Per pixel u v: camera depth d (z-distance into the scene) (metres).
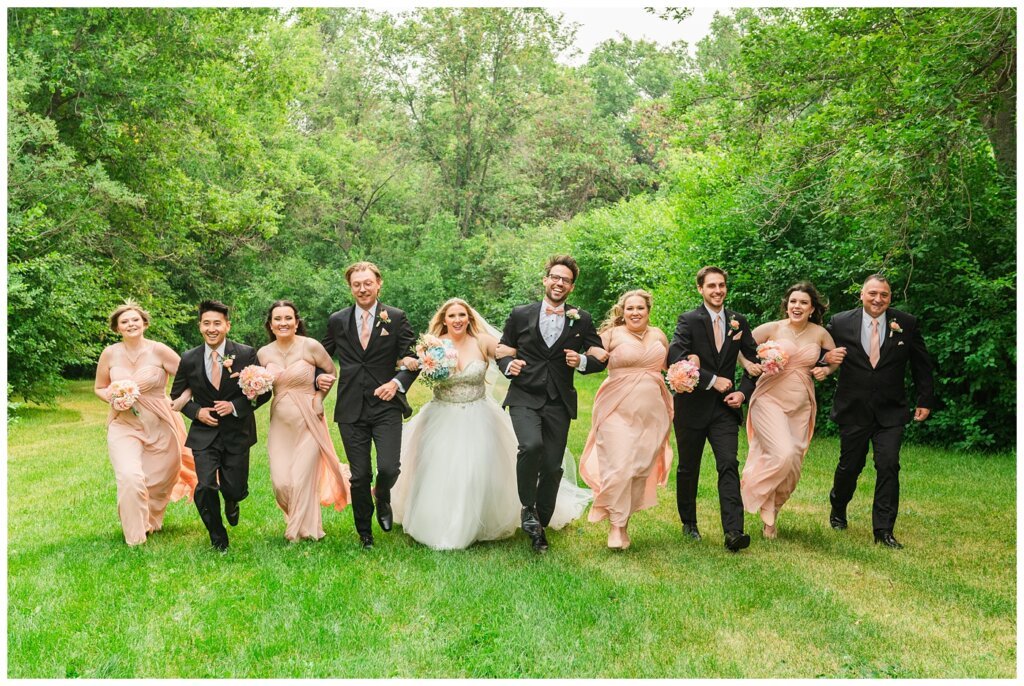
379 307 5.81
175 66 18.19
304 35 23.19
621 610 4.40
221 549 5.49
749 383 5.98
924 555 5.39
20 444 11.05
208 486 5.43
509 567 5.13
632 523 6.30
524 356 5.68
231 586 4.80
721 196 12.16
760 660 3.84
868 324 5.84
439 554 5.39
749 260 11.45
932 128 7.09
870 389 5.77
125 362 5.98
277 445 5.77
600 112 39.41
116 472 5.72
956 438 9.49
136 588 4.76
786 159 9.22
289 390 5.79
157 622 4.28
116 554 5.41
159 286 20.14
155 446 5.98
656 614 4.35
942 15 7.74
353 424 5.65
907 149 7.38
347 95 36.22
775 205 10.46
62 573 5.02
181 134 18.81
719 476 5.61
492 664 3.77
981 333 8.98
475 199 34.28
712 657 3.86
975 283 8.71
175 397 5.62
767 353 5.65
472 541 5.59
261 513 6.67
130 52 16.09
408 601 4.54
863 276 9.98
